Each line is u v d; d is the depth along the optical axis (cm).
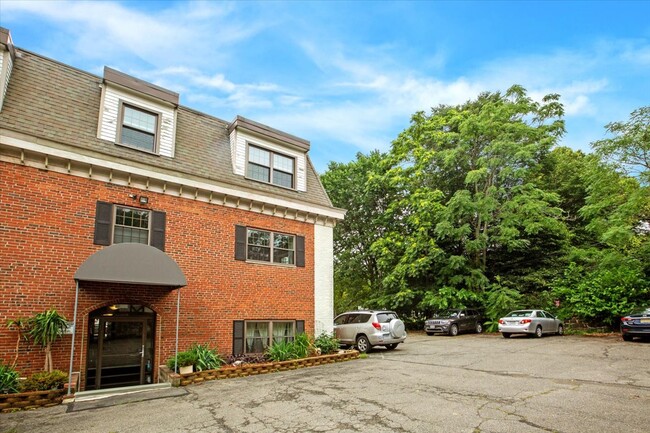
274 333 1330
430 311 2706
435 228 2473
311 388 829
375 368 1080
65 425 596
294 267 1420
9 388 725
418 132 2811
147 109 1187
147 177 1091
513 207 2328
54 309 885
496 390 755
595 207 2023
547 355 1236
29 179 905
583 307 2028
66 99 1050
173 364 964
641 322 1538
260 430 548
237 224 1290
